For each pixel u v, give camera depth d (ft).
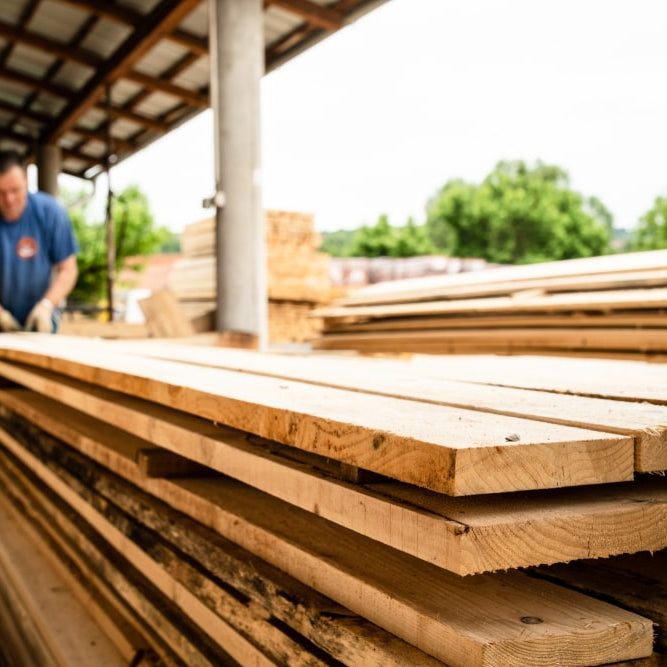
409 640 3.27
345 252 100.68
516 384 5.24
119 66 32.42
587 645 3.04
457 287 14.35
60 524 8.43
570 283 12.21
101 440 7.59
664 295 10.53
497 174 103.71
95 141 46.96
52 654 6.38
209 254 26.99
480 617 3.15
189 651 5.01
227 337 17.74
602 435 3.16
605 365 7.45
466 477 2.77
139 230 80.94
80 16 31.53
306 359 7.88
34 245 16.05
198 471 5.90
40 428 10.19
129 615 6.24
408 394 4.53
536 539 2.94
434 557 2.93
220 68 20.67
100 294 69.26
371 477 3.55
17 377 10.02
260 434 4.07
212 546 4.88
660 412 3.86
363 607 3.59
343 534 4.37
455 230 98.37
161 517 5.73
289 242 27.12
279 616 4.06
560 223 96.02
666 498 3.29
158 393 5.39
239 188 20.52
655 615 3.37
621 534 3.11
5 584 8.50
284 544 4.27
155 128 41.88
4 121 45.60
